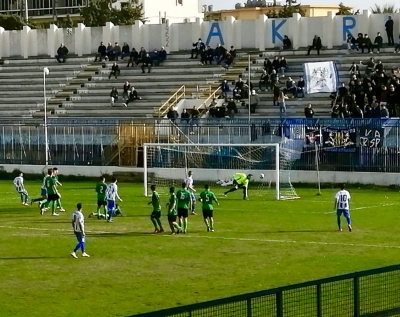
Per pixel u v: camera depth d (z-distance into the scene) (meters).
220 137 71.25
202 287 32.03
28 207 57.56
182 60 92.62
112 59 96.12
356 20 88.06
